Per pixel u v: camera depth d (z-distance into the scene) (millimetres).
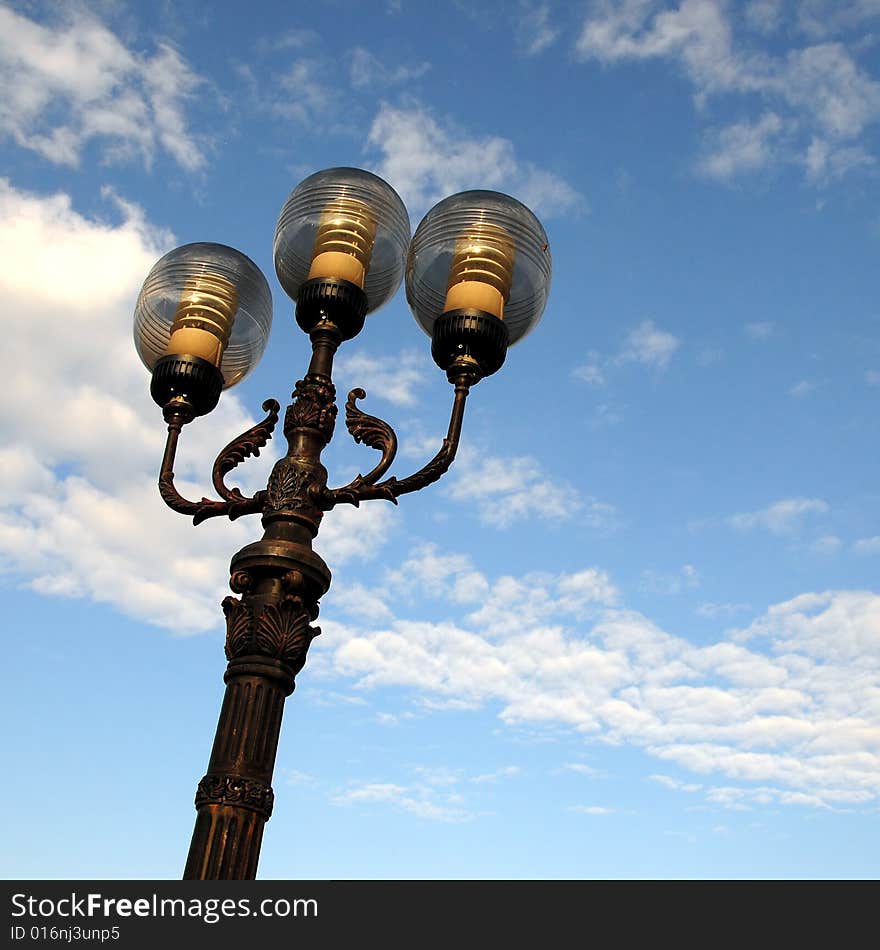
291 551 3547
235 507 3805
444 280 4113
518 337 4203
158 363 4289
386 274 4332
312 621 3617
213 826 3184
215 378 4297
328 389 3934
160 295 4445
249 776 3260
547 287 4207
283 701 3438
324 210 4215
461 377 3873
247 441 3951
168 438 4203
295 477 3730
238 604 3508
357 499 3715
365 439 3824
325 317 4027
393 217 4312
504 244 4062
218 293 4430
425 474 3697
